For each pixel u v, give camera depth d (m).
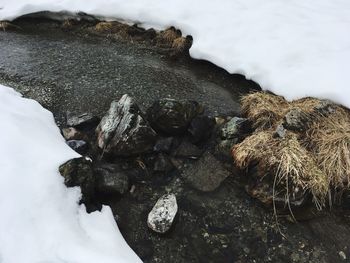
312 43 2.37
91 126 2.08
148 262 1.54
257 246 1.62
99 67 2.61
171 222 1.63
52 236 1.39
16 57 2.72
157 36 2.83
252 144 1.85
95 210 1.62
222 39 2.53
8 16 3.13
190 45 2.68
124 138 1.84
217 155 1.95
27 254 1.34
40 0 3.20
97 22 3.07
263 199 1.74
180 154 1.93
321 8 2.72
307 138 1.88
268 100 2.12
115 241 1.50
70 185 1.57
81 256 1.35
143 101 2.27
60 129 2.07
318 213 1.72
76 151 1.91
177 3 2.84
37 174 1.54
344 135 1.83
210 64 2.54
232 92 2.37
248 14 2.66
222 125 2.10
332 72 2.14
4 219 1.39
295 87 2.13
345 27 2.48
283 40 2.41
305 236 1.66
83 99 2.29
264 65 2.30
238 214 1.73
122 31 2.96
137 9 2.91
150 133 1.88
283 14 2.64
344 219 1.72
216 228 1.67
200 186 1.82
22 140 1.68
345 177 1.76
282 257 1.59
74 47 2.86
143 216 1.69
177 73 2.54
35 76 2.50
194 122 1.99
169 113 1.94
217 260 1.57
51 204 1.48
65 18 3.14
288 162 1.73
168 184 1.83
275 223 1.70
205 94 2.35
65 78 2.48
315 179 1.71
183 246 1.60
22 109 2.01
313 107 1.98
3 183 1.47
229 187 1.83
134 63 2.65
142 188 1.80
